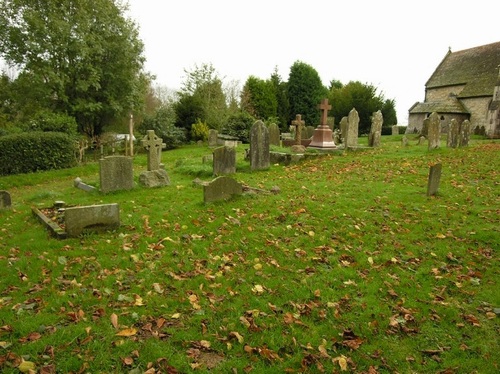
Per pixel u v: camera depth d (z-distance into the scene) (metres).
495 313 4.17
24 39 22.31
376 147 18.06
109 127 29.02
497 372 3.31
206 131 30.06
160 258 5.43
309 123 40.44
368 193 9.05
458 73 36.28
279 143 19.16
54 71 22.89
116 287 4.58
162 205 8.38
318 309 4.21
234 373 3.21
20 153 16.05
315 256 5.55
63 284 4.66
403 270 5.17
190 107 31.88
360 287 4.70
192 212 7.57
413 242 6.11
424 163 13.07
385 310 4.21
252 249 5.79
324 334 3.78
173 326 3.84
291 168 13.26
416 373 3.31
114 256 5.50
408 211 7.62
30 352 3.32
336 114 39.19
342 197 8.67
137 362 3.28
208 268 5.16
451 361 3.45
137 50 26.34
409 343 3.70
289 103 39.94
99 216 6.46
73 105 23.91
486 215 7.27
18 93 23.75
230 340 3.65
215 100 32.28
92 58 24.06
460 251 5.73
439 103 35.16
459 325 3.96
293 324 3.91
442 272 5.14
